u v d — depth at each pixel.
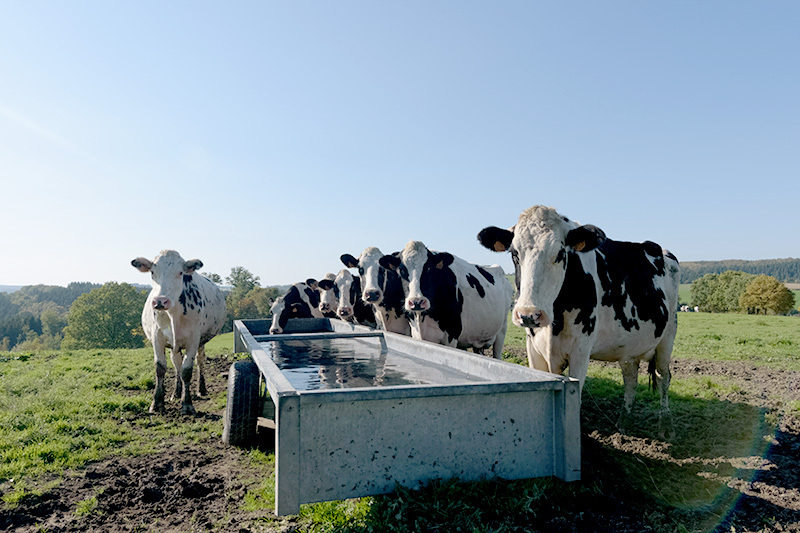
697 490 3.96
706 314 36.50
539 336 4.86
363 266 8.25
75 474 4.66
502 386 3.11
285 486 2.73
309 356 6.58
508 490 3.42
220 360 12.80
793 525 3.39
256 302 75.50
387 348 7.02
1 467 4.70
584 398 7.46
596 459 4.52
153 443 5.61
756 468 4.52
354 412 2.89
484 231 4.61
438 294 6.93
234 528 3.45
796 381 9.30
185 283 7.24
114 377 9.76
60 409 6.89
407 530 2.97
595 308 4.75
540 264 4.20
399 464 2.99
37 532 3.56
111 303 57.31
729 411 6.68
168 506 3.92
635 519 3.44
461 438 3.10
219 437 5.79
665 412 5.76
